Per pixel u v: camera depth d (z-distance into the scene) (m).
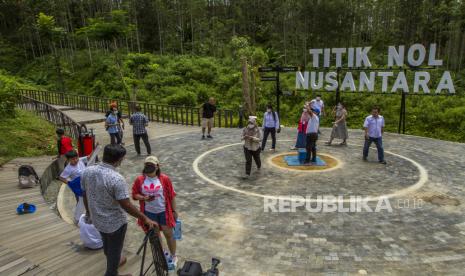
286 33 48.88
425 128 27.62
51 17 43.00
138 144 11.98
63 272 4.40
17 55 54.09
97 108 22.33
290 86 35.78
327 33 43.78
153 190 4.50
